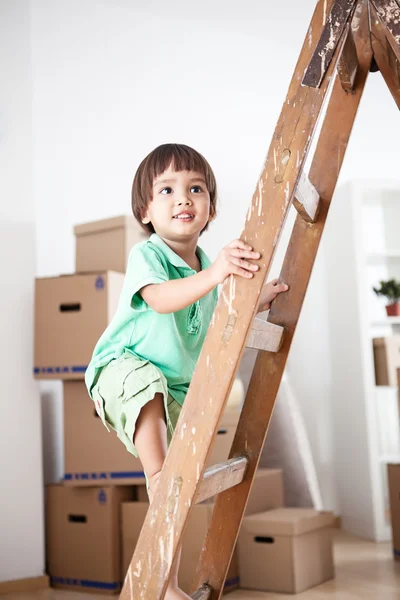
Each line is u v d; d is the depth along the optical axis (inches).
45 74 133.7
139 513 101.5
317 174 54.8
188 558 94.3
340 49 42.2
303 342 148.3
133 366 51.6
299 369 147.6
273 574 97.0
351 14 42.3
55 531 108.0
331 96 55.0
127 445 52.2
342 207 139.6
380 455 133.3
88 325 104.7
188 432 40.3
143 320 53.2
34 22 134.1
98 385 53.4
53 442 125.8
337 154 54.4
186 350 55.3
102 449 104.3
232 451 52.4
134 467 102.9
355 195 135.7
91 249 114.0
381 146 155.1
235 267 40.9
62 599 98.7
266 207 41.3
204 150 147.0
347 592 93.8
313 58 42.2
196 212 54.5
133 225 113.2
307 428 146.4
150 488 47.1
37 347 107.9
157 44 145.9
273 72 151.9
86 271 113.6
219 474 44.8
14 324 109.7
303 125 41.5
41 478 109.0
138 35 144.4
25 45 115.6
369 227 152.2
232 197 147.7
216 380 40.3
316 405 146.8
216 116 148.8
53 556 107.7
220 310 40.9
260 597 94.2
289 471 123.4
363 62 53.5
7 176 112.0
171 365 53.7
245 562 100.0
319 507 124.7
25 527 106.5
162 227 54.9
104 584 102.0
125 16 143.6
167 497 40.0
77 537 105.6
